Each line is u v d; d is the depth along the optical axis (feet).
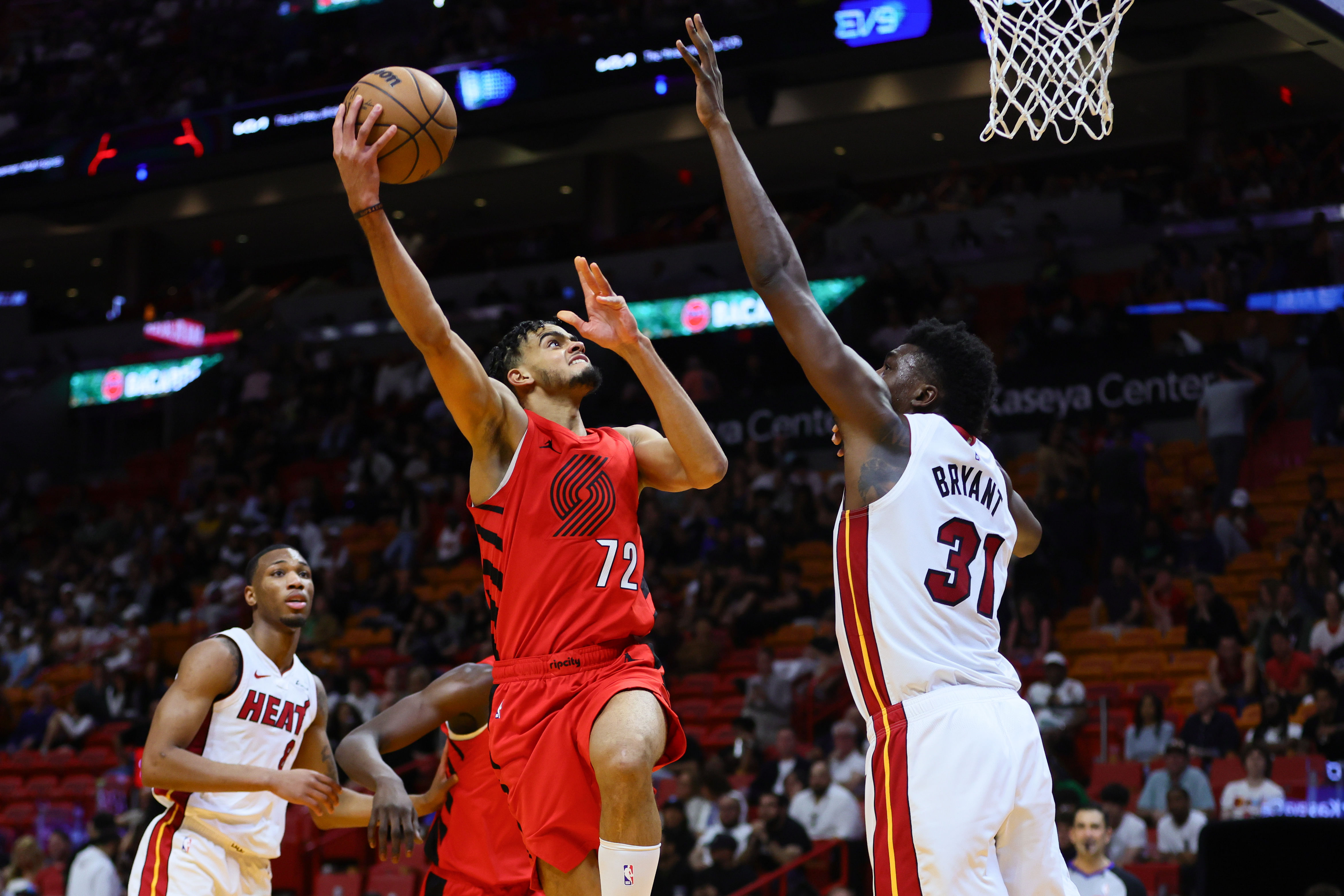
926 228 105.81
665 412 19.27
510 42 113.91
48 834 61.67
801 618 72.33
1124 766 49.47
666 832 46.96
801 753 55.36
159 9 127.24
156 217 130.00
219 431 115.34
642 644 18.75
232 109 107.34
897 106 104.58
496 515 18.51
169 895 22.98
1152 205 99.19
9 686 88.43
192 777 22.09
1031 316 90.27
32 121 124.57
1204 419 75.72
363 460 100.68
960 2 86.89
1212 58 95.71
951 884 14.65
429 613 76.28
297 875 54.60
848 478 16.05
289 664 24.61
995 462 16.62
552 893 18.02
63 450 127.85
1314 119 104.94
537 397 19.70
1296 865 29.01
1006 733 15.37
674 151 116.67
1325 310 85.25
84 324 136.56
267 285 143.33
